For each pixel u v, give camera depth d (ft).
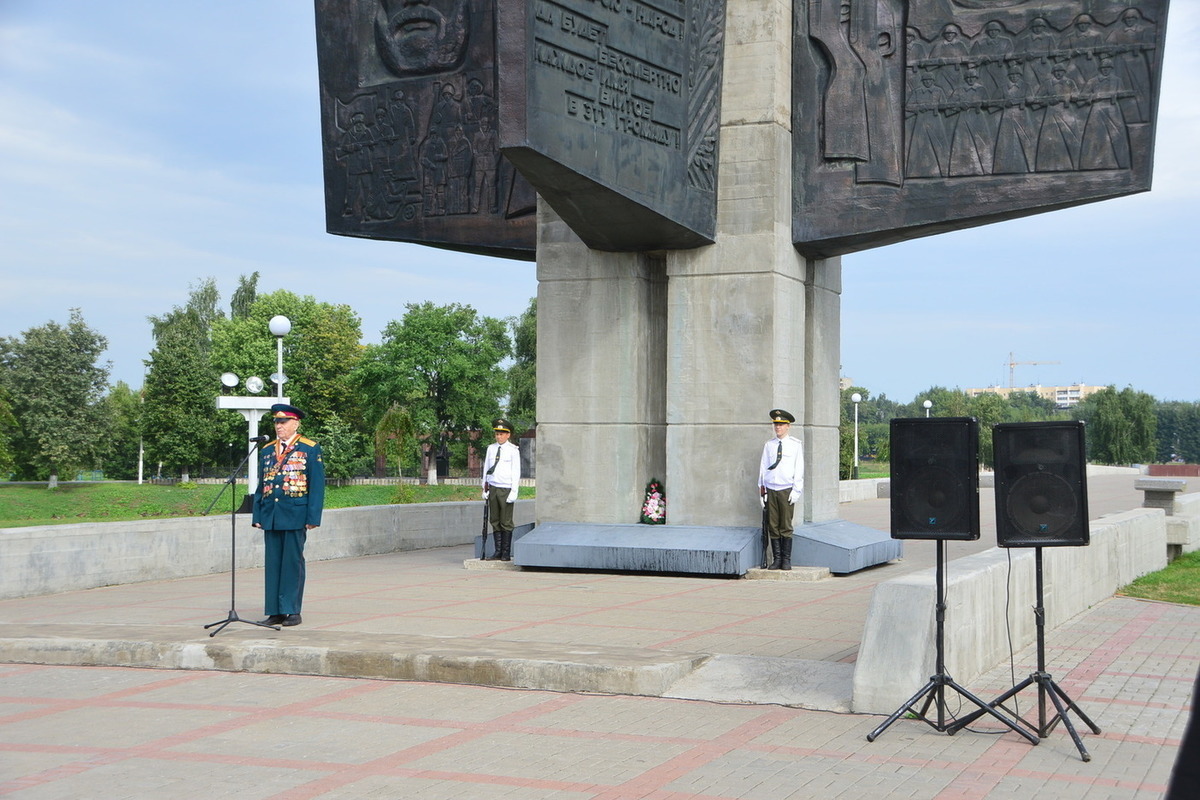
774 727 25.62
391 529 70.95
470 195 63.67
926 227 55.42
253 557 60.75
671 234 54.60
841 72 56.44
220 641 33.47
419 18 64.23
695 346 57.16
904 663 26.61
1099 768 22.34
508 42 42.19
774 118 55.88
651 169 50.06
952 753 23.43
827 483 62.90
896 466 25.80
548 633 37.17
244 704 28.43
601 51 46.52
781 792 20.75
